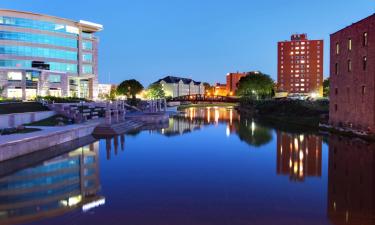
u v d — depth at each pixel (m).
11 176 24.05
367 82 40.34
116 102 61.22
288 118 73.75
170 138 47.00
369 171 25.09
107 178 23.78
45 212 16.59
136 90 124.94
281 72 187.50
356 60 43.38
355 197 18.80
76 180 23.12
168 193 19.84
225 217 15.72
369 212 16.33
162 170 26.53
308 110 73.50
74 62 105.06
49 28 97.06
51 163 28.55
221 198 18.81
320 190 20.33
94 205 17.58
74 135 41.22
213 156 32.84
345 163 27.95
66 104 64.12
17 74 88.06
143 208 17.06
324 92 135.62
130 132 54.06
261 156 32.56
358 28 42.72
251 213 16.28
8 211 16.73
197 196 19.22
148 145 40.28
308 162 28.89
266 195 19.39
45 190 20.61
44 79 92.81
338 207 17.08
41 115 51.38
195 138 46.97
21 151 29.86
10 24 89.06
